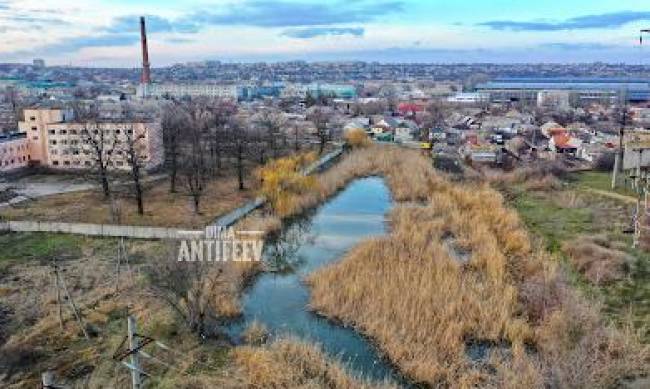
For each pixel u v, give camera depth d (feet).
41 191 325.42
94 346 149.18
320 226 281.33
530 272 201.05
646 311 170.60
